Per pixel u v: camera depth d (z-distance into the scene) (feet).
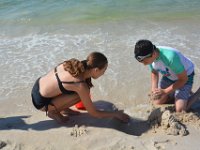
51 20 23.61
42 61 17.29
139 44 11.12
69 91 11.18
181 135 10.87
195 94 12.78
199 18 22.81
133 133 11.53
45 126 11.91
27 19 23.88
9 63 17.28
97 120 12.04
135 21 22.71
